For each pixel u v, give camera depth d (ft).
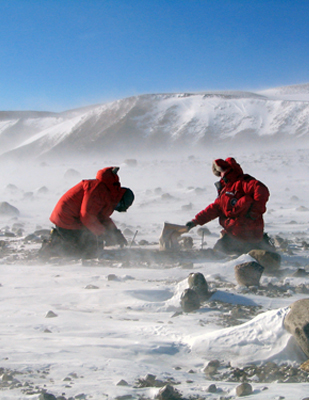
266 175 83.87
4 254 27.84
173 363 10.96
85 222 25.46
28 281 20.02
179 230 26.84
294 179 78.43
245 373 10.29
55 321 13.88
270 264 21.93
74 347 11.41
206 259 24.73
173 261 24.35
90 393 8.77
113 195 25.90
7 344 11.57
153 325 13.37
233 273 21.27
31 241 33.01
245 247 25.64
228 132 263.90
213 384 9.28
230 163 25.91
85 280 19.92
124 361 10.60
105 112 329.93
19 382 9.20
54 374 9.68
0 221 47.32
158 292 17.04
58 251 26.11
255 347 11.02
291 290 18.26
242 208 25.34
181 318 14.44
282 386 9.42
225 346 11.23
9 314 14.80
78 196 25.84
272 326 11.21
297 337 10.69
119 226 41.06
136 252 26.35
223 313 15.06
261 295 17.54
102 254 25.80
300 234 35.78
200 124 283.79
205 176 86.63
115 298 16.72
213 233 36.09
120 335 12.67
